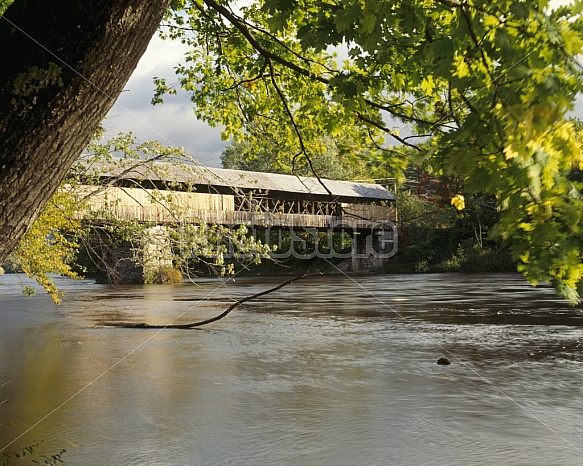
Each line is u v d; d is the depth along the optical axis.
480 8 1.62
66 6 1.71
